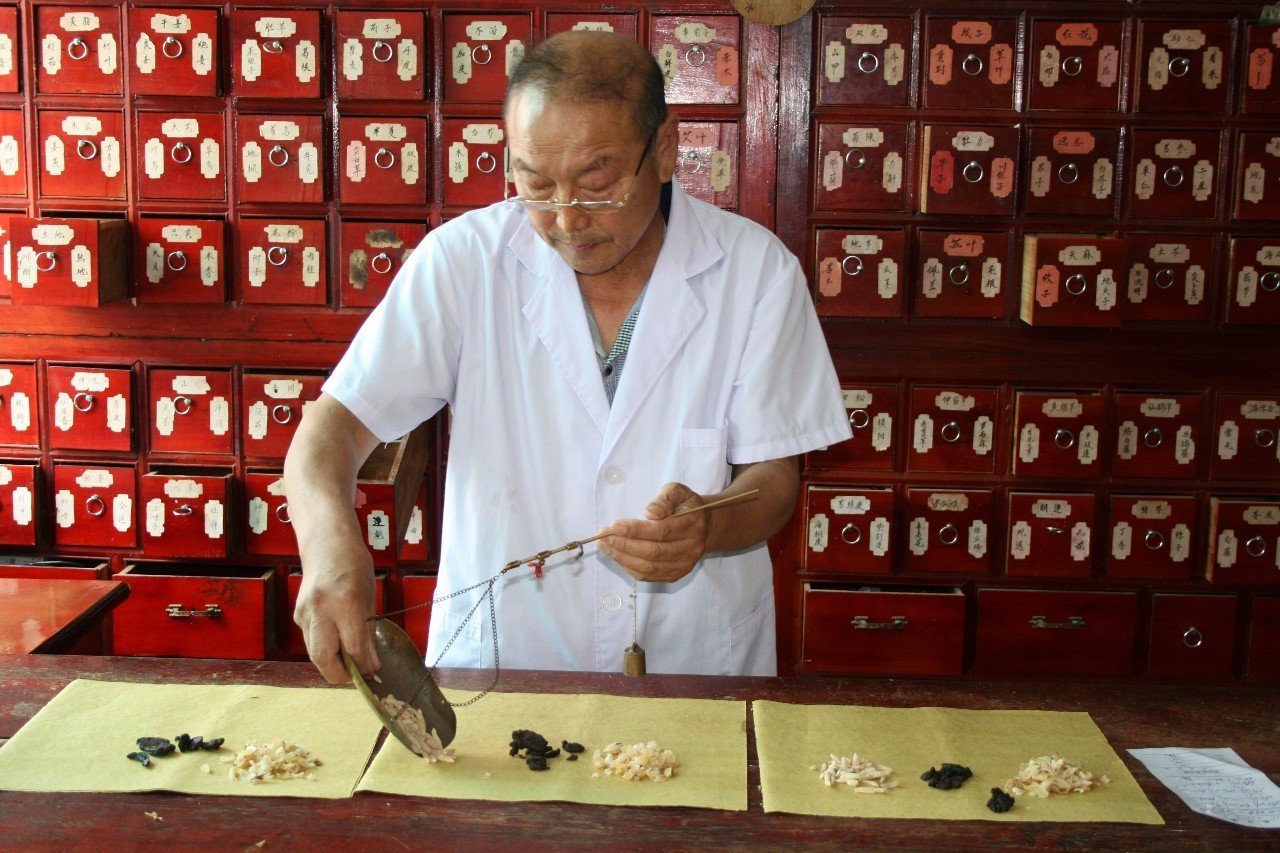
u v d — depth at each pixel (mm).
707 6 3020
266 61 3049
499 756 1402
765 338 1785
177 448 3273
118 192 3152
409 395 1745
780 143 3078
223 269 3152
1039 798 1332
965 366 3176
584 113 1431
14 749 1395
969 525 3232
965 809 1308
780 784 1347
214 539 3242
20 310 3223
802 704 1551
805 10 2949
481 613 1806
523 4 3029
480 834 1251
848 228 3117
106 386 3229
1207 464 3211
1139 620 3279
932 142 3037
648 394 1758
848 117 3072
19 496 3266
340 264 3166
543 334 1771
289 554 3299
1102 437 3182
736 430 1793
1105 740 1470
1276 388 3176
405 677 1424
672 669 1852
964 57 3016
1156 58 3004
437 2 3029
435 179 3117
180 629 3297
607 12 3033
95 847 1219
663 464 1776
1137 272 3098
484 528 1793
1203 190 3070
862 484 3236
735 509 1635
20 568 3219
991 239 3104
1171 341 3154
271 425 3227
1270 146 3033
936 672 3254
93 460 3307
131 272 3172
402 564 3279
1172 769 1402
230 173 3133
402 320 1762
